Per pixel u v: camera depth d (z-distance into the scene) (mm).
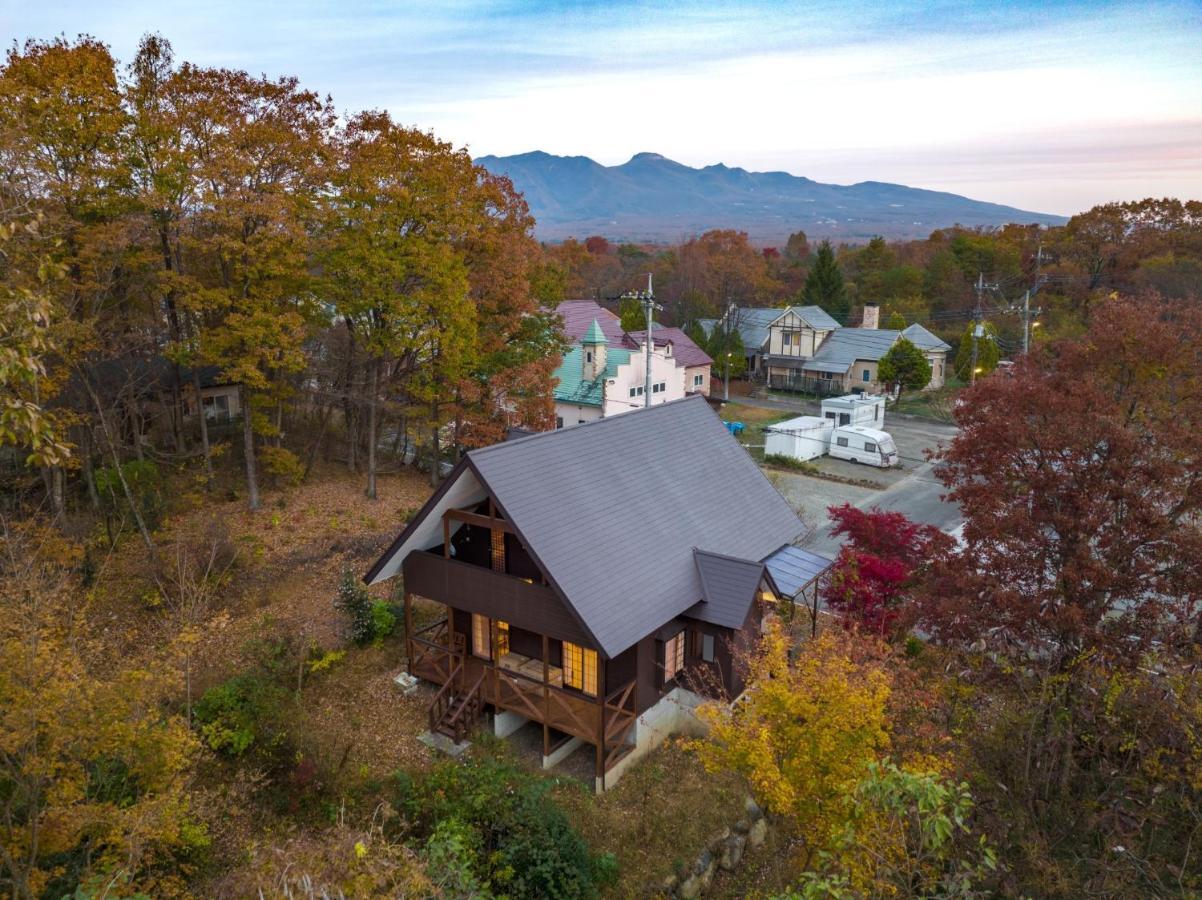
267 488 28672
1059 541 16078
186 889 11828
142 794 12055
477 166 28719
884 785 8898
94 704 10664
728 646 17172
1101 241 66875
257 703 16453
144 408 26922
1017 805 14406
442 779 14898
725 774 16578
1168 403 16312
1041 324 59094
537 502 16078
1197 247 62750
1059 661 15617
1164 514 15477
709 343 60156
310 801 14922
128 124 20703
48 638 12156
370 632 20781
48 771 9977
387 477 32219
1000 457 16438
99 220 21344
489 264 29312
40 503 21953
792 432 41719
